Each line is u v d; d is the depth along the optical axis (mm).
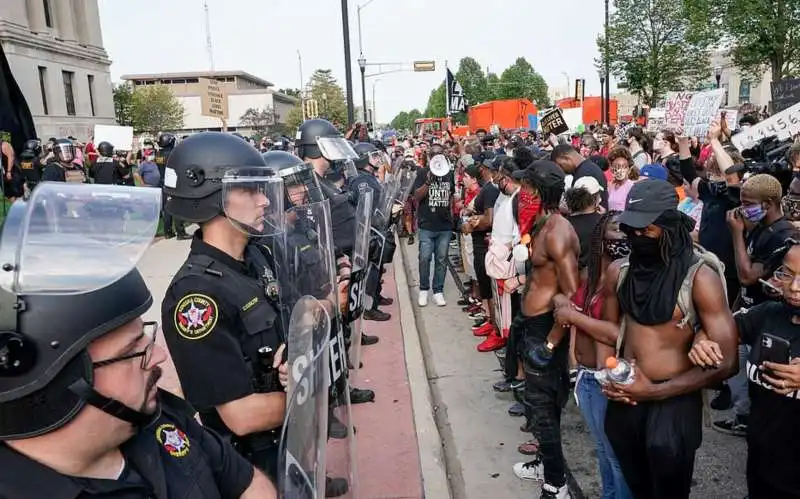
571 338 3420
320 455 1538
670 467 2387
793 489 2383
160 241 11688
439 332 6488
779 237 3594
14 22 35344
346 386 2006
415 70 27219
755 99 36875
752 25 18438
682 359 2357
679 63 22734
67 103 40469
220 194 1912
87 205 1122
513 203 4719
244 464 1615
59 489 1104
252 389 1816
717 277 2270
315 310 1638
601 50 24703
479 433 4250
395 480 3424
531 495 3475
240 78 90438
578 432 4223
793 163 4402
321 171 4230
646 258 2398
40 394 1053
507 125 30266
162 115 53188
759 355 2434
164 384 4418
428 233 7277
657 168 5664
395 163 9555
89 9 42938
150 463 1305
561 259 3195
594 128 20062
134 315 1175
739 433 4000
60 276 1045
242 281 1916
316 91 50750
